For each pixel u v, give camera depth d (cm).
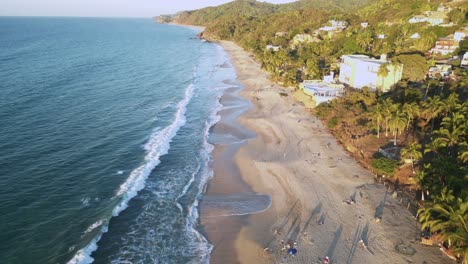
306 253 4031
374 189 5294
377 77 9412
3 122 7488
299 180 5622
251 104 9919
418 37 12850
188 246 4147
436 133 5747
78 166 5847
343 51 14188
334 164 6141
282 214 4756
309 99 9788
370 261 3894
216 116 8812
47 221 4412
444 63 10006
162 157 6406
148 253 4009
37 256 3831
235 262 3906
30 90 10044
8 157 5962
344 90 9800
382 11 18712
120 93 10512
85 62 15225
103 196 5016
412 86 8988
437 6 15675
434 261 3841
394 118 6231
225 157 6506
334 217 4666
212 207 4922
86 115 8344
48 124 7575
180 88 11562
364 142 6694
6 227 4250
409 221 4534
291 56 16150
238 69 15538
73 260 3791
